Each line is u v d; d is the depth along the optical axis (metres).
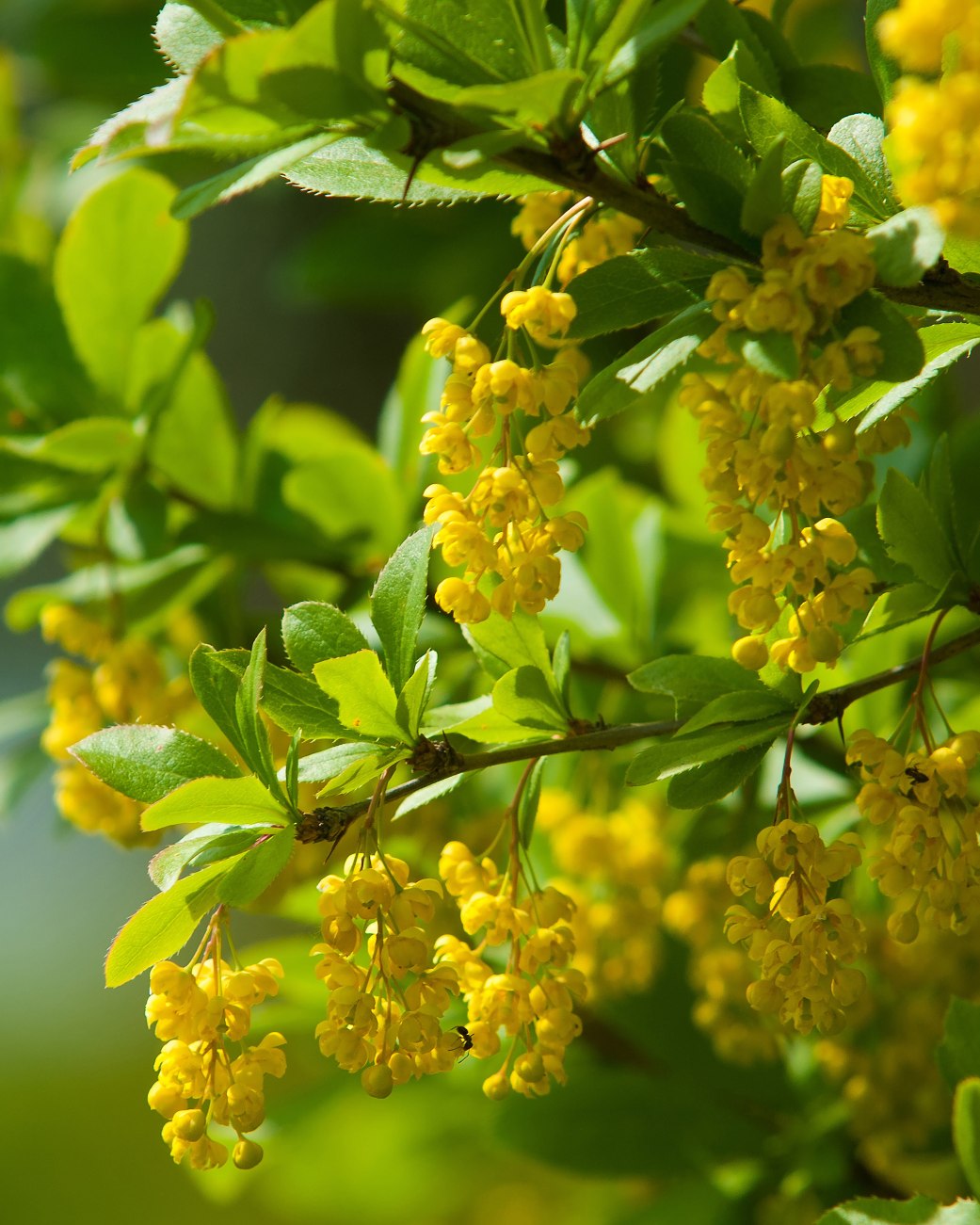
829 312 0.88
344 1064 0.91
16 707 1.18
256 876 0.91
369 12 0.87
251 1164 0.91
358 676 0.92
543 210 0.95
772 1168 1.08
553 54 0.91
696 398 0.91
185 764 0.92
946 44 0.88
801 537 0.91
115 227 1.10
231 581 1.13
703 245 0.90
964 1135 0.94
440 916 1.04
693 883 1.04
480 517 0.91
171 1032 0.91
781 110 0.92
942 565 0.94
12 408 1.12
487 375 0.90
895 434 0.93
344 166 0.91
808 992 0.90
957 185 0.85
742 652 0.92
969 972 1.04
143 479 1.12
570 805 1.07
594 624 1.11
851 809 1.06
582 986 0.93
